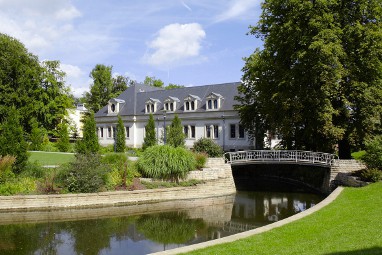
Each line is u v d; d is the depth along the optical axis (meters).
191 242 14.86
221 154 33.66
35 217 18.81
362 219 12.34
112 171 24.33
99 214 20.02
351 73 28.34
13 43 49.56
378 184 19.34
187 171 26.45
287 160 29.58
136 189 23.55
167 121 52.91
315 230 11.20
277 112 31.64
